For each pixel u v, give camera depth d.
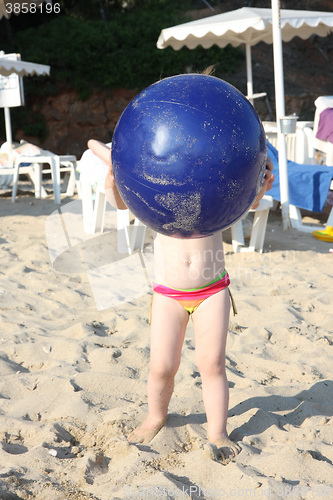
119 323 4.53
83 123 17.84
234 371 3.68
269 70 19.61
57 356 3.86
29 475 2.46
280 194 8.27
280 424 2.97
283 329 4.39
